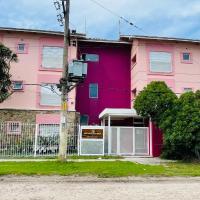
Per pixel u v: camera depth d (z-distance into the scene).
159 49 31.27
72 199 9.13
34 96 29.25
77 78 17.39
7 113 28.62
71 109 29.19
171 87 30.80
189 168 17.30
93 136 23.78
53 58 30.02
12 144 23.72
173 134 20.41
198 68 31.67
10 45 29.62
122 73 33.44
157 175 14.38
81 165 16.70
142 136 25.33
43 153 23.12
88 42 32.53
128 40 32.47
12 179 13.20
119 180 13.32
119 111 25.75
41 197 9.46
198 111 20.25
